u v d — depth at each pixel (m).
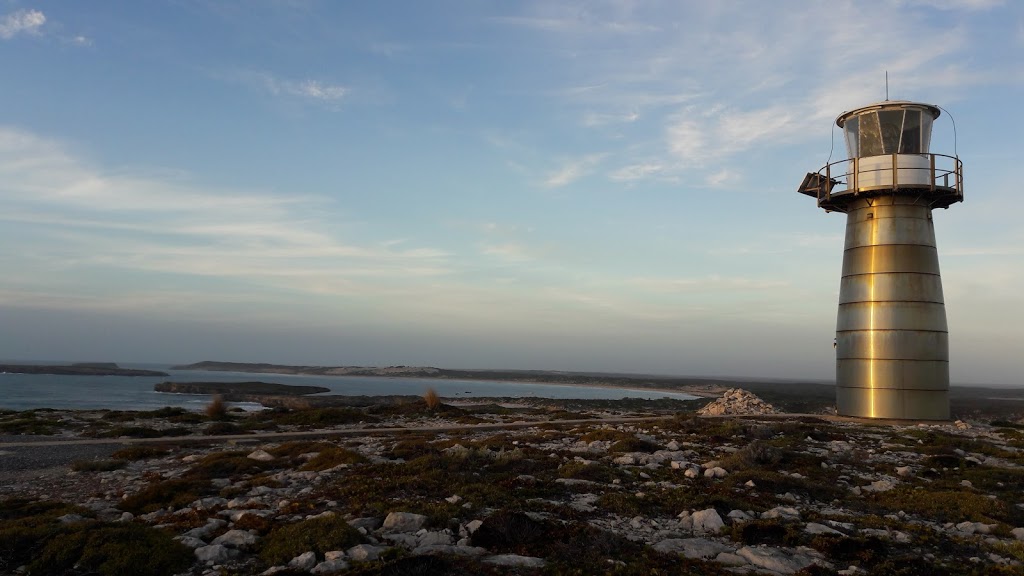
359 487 13.35
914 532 11.30
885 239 32.72
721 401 45.00
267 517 11.16
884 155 32.50
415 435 26.59
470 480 14.30
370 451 19.94
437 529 10.37
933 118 33.44
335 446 21.20
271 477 15.18
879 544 10.03
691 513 11.73
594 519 11.38
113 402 78.50
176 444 23.48
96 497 13.60
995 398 131.12
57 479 16.09
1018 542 10.62
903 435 25.69
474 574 8.18
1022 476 17.09
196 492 13.69
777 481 14.93
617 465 17.42
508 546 9.46
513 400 98.25
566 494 13.44
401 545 9.42
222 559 8.89
